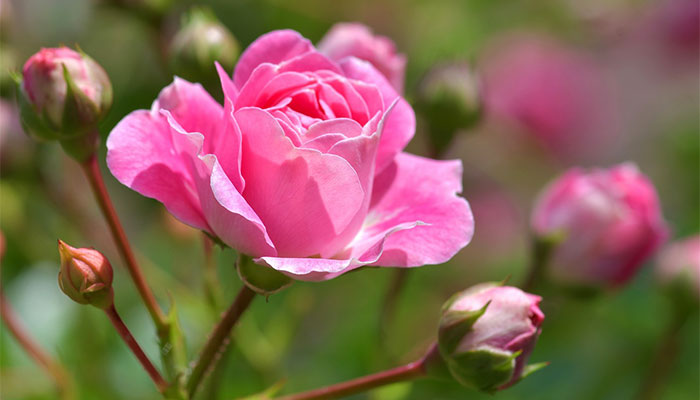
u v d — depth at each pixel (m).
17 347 0.41
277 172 0.29
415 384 0.43
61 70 0.32
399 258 0.30
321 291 0.46
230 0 0.56
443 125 0.39
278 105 0.29
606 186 0.38
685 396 0.45
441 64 0.39
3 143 0.40
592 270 0.38
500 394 0.43
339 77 0.30
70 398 0.38
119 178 0.30
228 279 0.43
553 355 0.44
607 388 0.44
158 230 0.46
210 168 0.29
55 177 0.42
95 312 0.41
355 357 0.44
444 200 0.31
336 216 0.29
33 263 0.44
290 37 0.31
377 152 0.31
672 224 0.51
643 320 0.44
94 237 0.42
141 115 0.30
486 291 0.32
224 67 0.37
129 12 0.42
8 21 0.43
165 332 0.32
